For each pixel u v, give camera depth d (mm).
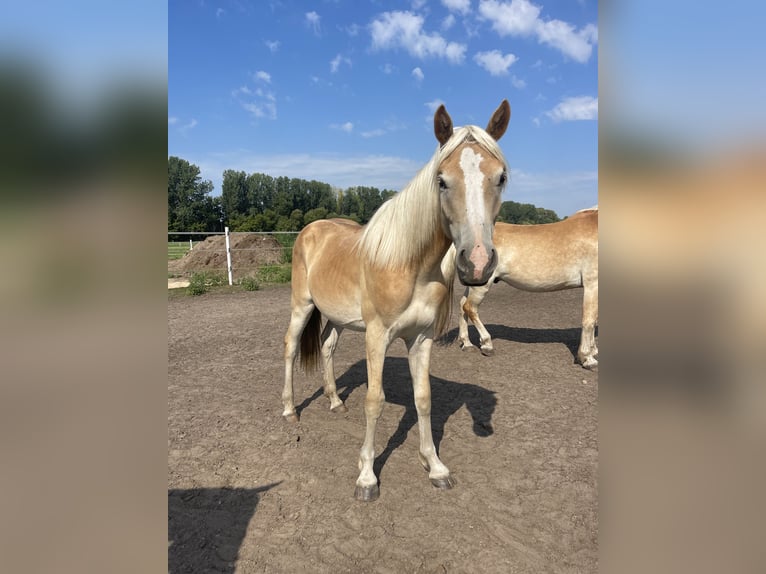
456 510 2527
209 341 6312
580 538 2281
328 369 3912
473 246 1936
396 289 2484
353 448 3264
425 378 2793
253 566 2127
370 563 2137
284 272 12445
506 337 6469
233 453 3191
